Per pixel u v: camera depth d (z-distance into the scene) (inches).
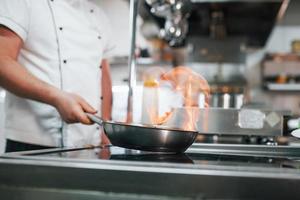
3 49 43.2
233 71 169.6
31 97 42.1
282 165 28.6
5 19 44.1
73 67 51.7
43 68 49.4
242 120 44.9
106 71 63.8
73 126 50.6
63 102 39.7
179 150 35.4
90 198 24.5
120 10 176.9
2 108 69.3
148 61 161.9
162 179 23.9
